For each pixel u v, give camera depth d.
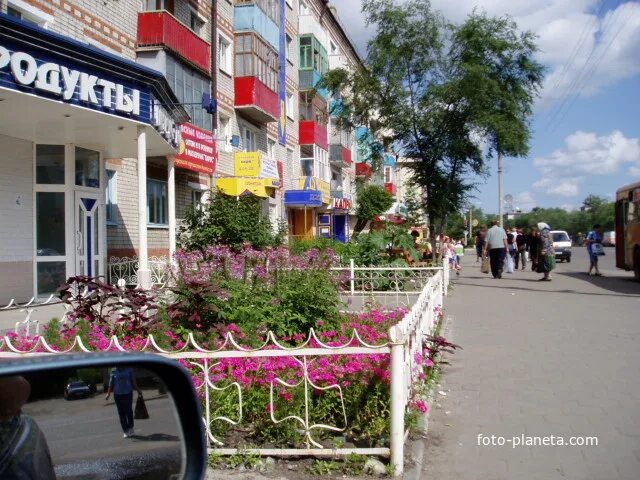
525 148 20.02
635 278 20.78
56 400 2.03
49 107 10.04
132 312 6.34
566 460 4.82
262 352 4.68
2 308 10.90
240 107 23.84
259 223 16.00
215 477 4.36
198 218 15.93
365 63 20.28
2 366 1.82
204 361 4.76
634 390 6.68
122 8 16.05
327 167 37.66
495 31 19.22
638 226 19.88
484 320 11.65
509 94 19.27
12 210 12.27
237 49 23.89
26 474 1.83
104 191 14.58
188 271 8.98
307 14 33.72
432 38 19.17
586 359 8.19
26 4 12.38
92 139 12.96
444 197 20.25
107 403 2.22
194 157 18.14
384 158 22.55
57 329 6.22
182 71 18.30
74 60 9.95
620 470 4.63
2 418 1.78
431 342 7.36
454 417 5.86
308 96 33.75
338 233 45.50
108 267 14.91
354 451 4.58
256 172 23.53
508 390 6.73
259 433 4.93
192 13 20.64
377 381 5.00
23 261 12.47
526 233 29.44
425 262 19.81
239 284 7.70
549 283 19.92
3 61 8.84
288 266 8.96
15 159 12.43
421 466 4.67
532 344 9.23
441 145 19.86
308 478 4.37
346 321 7.69
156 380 2.42
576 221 150.88
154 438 2.39
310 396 5.00
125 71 10.97
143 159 11.86
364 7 19.59
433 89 19.17
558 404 6.22
